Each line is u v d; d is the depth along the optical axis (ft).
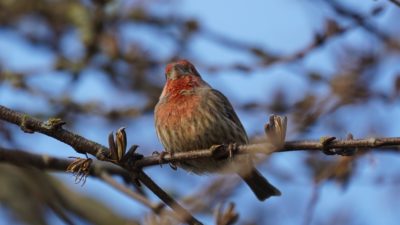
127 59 46.62
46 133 25.03
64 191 48.34
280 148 23.13
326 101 37.78
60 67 47.24
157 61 46.88
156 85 46.73
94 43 47.67
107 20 48.21
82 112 45.75
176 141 33.50
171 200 25.80
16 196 49.39
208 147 33.24
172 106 33.63
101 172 32.86
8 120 25.03
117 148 25.08
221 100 34.14
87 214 48.16
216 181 32.09
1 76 46.26
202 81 34.99
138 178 25.67
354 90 38.32
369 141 22.45
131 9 47.91
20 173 49.06
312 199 31.71
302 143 23.03
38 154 34.22
